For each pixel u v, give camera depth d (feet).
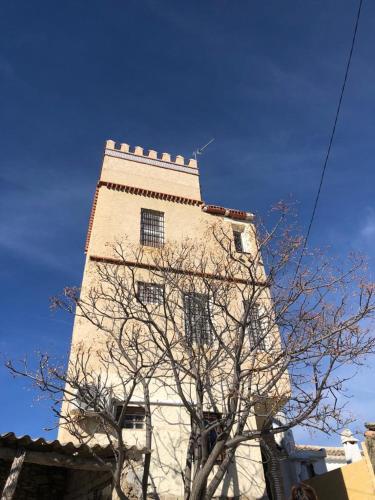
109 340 47.50
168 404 45.19
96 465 34.06
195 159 77.46
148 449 35.01
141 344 42.45
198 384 37.42
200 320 46.16
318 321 39.06
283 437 53.42
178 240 61.93
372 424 40.60
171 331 50.03
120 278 47.78
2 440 31.09
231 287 47.03
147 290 51.83
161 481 40.16
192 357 39.99
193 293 45.57
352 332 37.88
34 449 32.32
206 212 68.80
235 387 35.88
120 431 30.76
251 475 43.73
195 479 30.89
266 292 54.90
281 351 41.70
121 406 44.24
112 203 63.31
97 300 49.80
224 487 42.16
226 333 49.75
